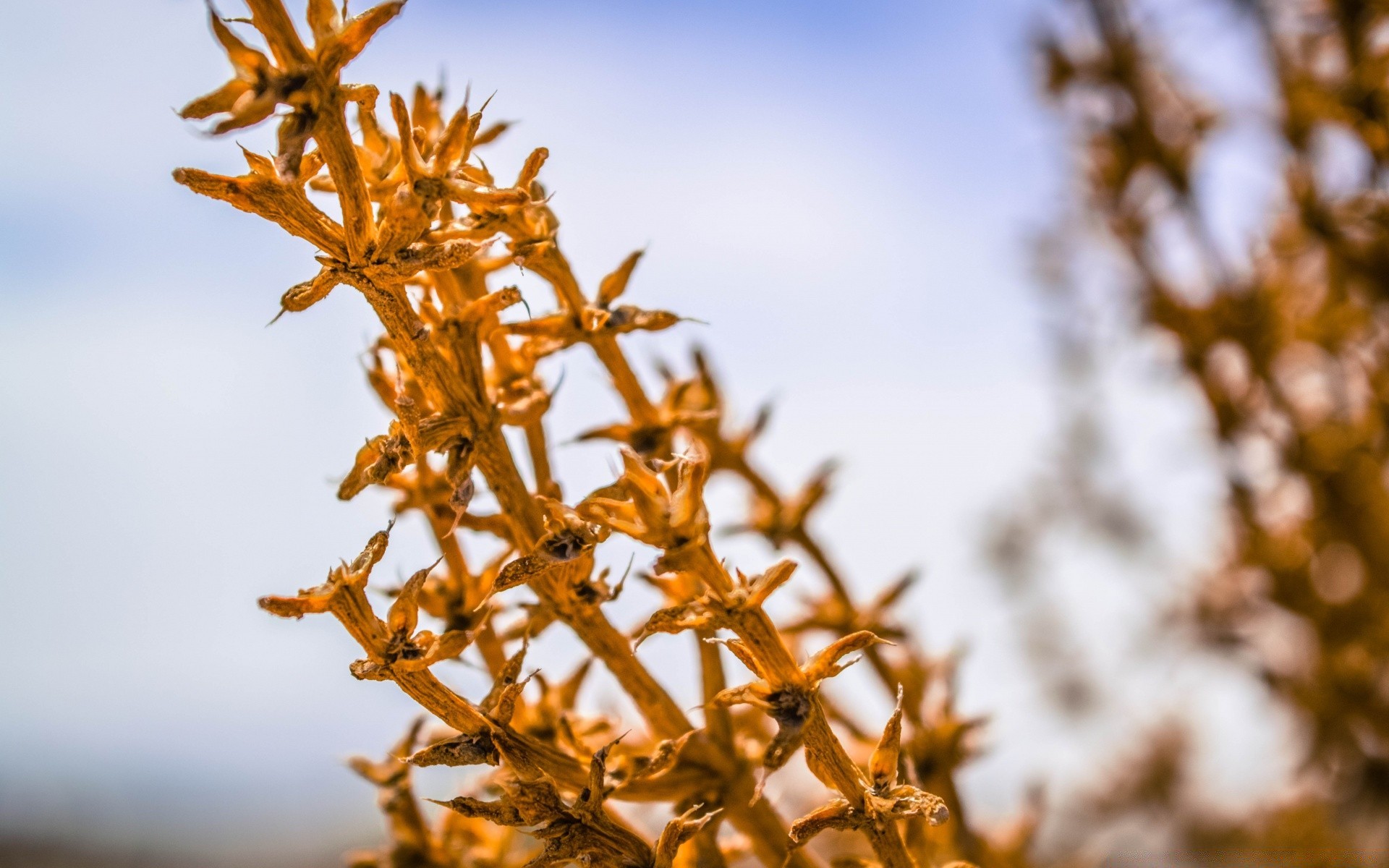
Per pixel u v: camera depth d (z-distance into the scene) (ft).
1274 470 1.09
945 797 0.75
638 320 0.67
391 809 0.71
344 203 0.58
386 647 0.60
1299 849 1.10
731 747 0.67
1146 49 1.14
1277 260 1.09
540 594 0.65
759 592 0.60
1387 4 0.95
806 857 0.67
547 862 0.61
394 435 0.61
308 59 0.57
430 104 0.66
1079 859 1.10
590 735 0.67
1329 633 1.05
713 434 0.77
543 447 0.67
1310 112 0.99
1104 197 1.17
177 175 0.58
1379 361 1.04
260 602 0.60
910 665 0.78
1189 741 1.23
